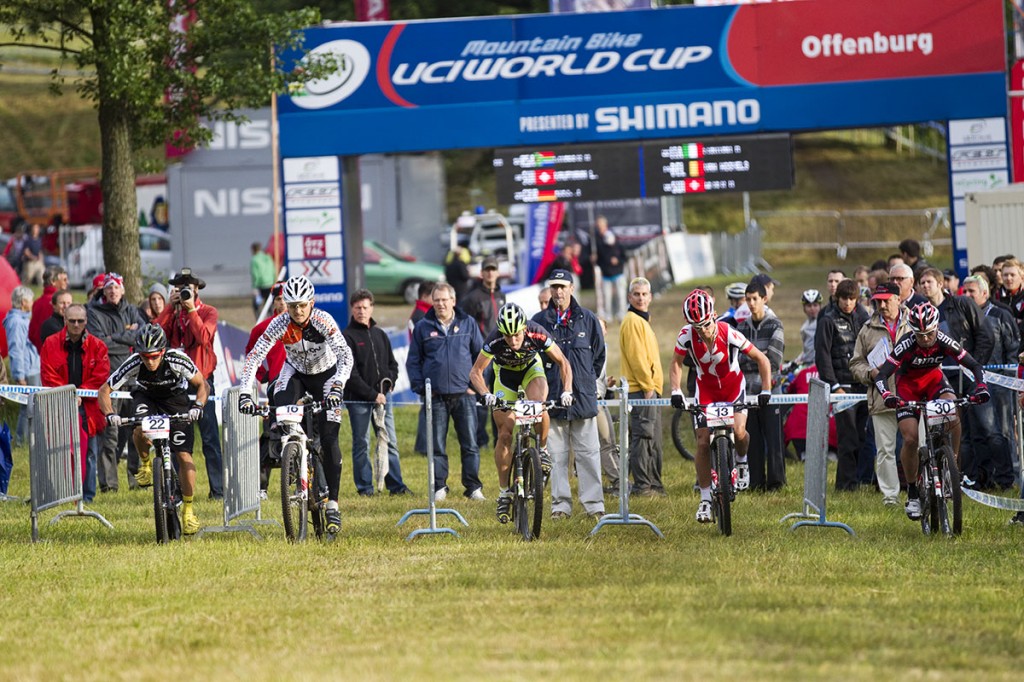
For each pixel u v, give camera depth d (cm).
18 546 3491
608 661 2186
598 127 6706
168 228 11888
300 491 3362
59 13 6294
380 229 11556
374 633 2458
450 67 6744
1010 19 9175
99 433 4456
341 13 13812
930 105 6606
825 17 6612
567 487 3791
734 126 6662
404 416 6438
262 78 6531
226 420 3591
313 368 3434
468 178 16488
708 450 3481
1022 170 6662
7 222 13375
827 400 3434
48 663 2297
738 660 2197
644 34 6669
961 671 2123
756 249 13450
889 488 3950
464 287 8288
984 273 4662
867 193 15650
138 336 3406
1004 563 3016
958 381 4238
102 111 6594
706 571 2956
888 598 2672
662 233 12006
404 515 3791
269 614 2638
